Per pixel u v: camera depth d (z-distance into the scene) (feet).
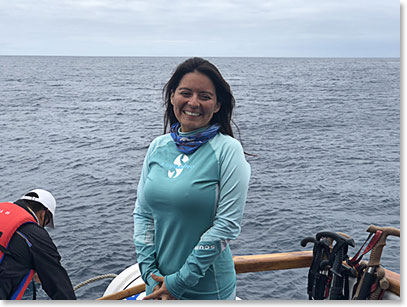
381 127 115.65
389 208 45.98
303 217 41.55
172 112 7.12
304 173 62.64
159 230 6.59
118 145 88.69
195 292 6.44
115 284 9.27
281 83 320.09
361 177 60.80
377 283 7.17
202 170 6.23
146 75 447.42
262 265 8.45
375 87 282.36
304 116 139.13
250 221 39.75
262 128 112.16
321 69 579.07
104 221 39.01
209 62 6.44
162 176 6.50
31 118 136.56
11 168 64.85
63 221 39.01
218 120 6.70
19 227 7.65
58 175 60.13
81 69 573.74
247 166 6.32
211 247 6.09
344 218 41.98
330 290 7.42
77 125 122.42
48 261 7.73
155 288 6.59
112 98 216.74
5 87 274.36
